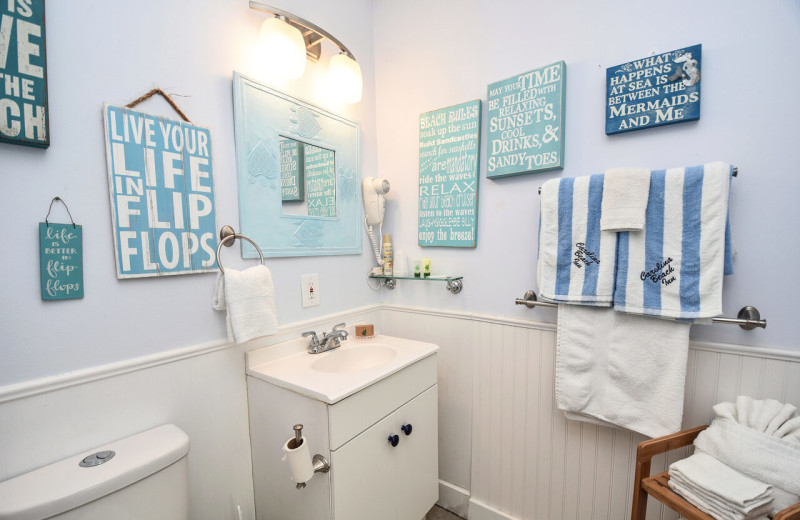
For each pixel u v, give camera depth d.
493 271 1.40
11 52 0.71
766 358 0.95
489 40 1.37
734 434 0.85
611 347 1.08
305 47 1.25
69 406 0.80
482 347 1.43
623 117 1.09
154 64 0.93
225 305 1.06
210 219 1.05
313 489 0.98
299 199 1.33
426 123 1.52
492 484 1.44
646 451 0.92
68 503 0.67
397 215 1.66
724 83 0.98
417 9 1.55
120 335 0.89
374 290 1.70
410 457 1.23
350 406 0.98
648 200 1.00
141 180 0.91
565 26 1.20
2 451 0.72
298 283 1.34
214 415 1.08
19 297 0.74
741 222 0.98
